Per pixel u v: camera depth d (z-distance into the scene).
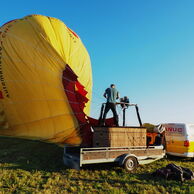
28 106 10.91
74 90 10.60
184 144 10.18
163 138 10.20
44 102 10.63
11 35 11.40
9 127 11.69
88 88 13.38
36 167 8.28
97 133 8.81
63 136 10.10
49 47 11.19
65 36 12.30
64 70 10.86
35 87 10.73
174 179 7.21
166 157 10.77
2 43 11.33
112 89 9.57
